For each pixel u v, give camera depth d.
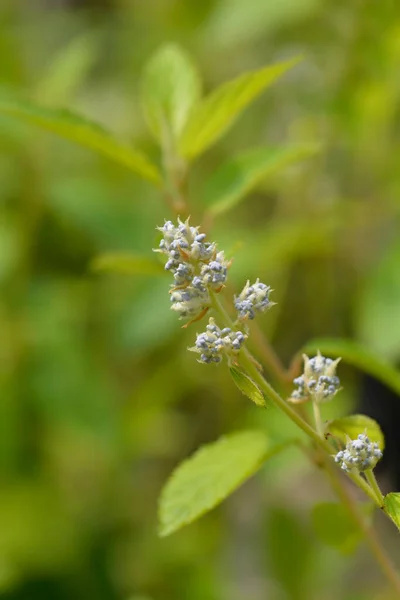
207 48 1.05
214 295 0.46
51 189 0.88
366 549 0.89
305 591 0.83
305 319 0.96
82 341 0.92
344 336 0.94
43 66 1.18
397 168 0.84
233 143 1.01
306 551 0.83
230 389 0.92
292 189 0.93
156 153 0.96
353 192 0.90
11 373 0.87
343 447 0.50
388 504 0.46
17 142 0.90
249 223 1.02
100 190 0.89
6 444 0.86
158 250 0.47
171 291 0.46
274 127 1.03
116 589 0.88
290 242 0.81
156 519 0.95
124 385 0.99
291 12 0.84
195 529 0.94
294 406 0.55
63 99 0.94
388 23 0.82
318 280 0.93
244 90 0.56
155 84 0.61
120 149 0.57
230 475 0.53
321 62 0.91
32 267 0.96
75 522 0.90
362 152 0.87
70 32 1.22
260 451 0.54
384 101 0.83
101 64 1.16
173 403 1.01
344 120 0.84
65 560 0.87
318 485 0.96
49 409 0.85
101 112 1.08
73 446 0.91
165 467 1.02
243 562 0.96
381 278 0.74
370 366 0.56
